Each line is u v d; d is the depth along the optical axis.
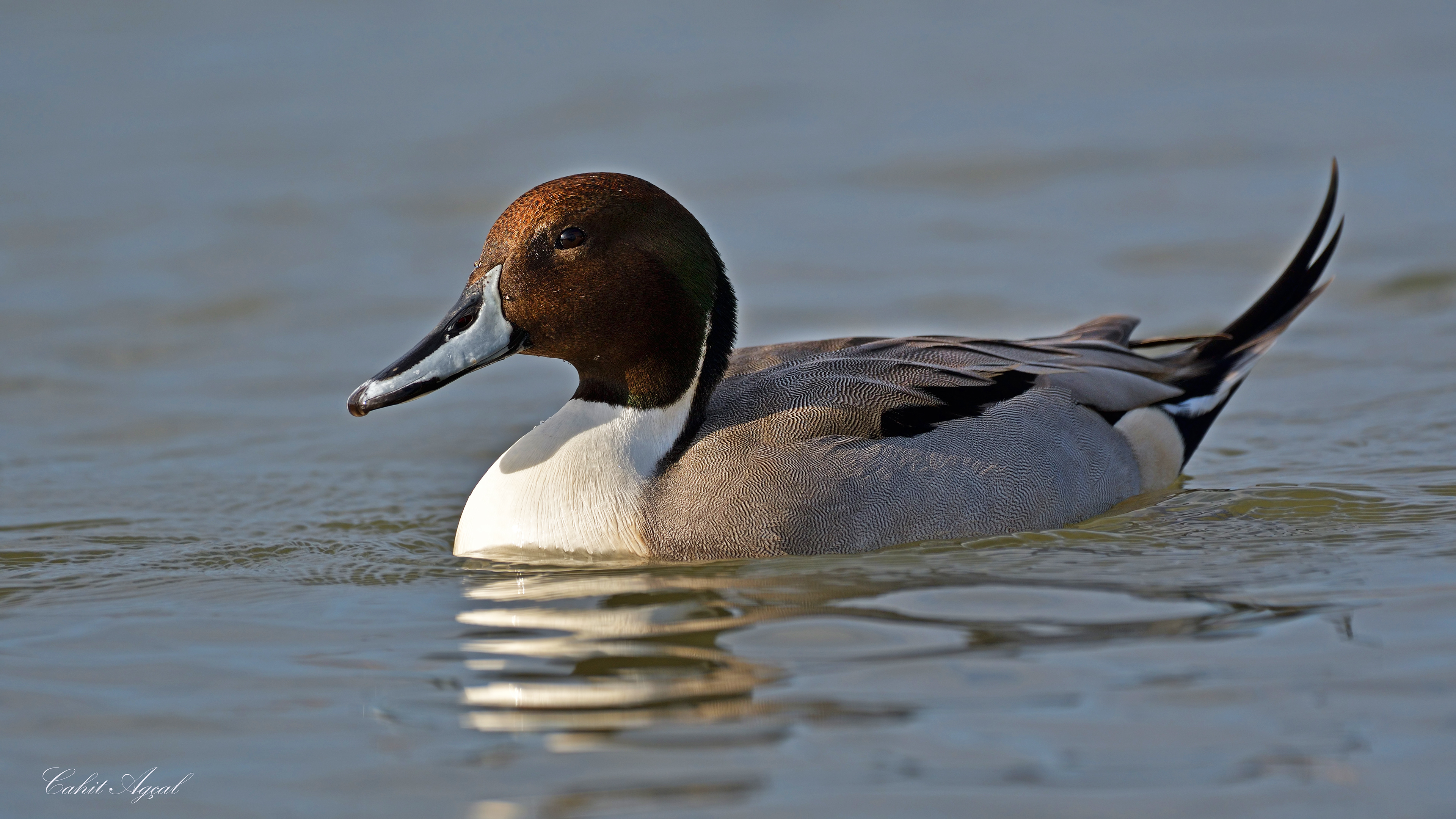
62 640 8.97
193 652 8.71
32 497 12.63
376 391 10.29
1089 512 11.21
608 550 10.41
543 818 6.53
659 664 8.17
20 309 18.19
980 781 6.73
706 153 24.23
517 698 7.81
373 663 8.42
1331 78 26.83
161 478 13.27
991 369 11.24
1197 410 12.45
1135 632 8.41
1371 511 10.94
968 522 10.55
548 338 10.49
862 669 7.98
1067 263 19.25
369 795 6.82
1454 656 7.84
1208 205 21.19
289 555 10.91
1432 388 14.37
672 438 10.70
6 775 7.16
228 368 16.61
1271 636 8.25
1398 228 19.75
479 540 10.83
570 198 10.41
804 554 10.19
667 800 6.64
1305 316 17.12
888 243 20.25
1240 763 6.81
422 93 27.36
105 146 24.69
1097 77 27.67
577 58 29.50
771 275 19.19
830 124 25.53
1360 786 6.58
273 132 25.34
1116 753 6.94
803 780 6.78
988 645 8.27
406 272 19.55
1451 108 24.66
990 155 23.64
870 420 10.65
